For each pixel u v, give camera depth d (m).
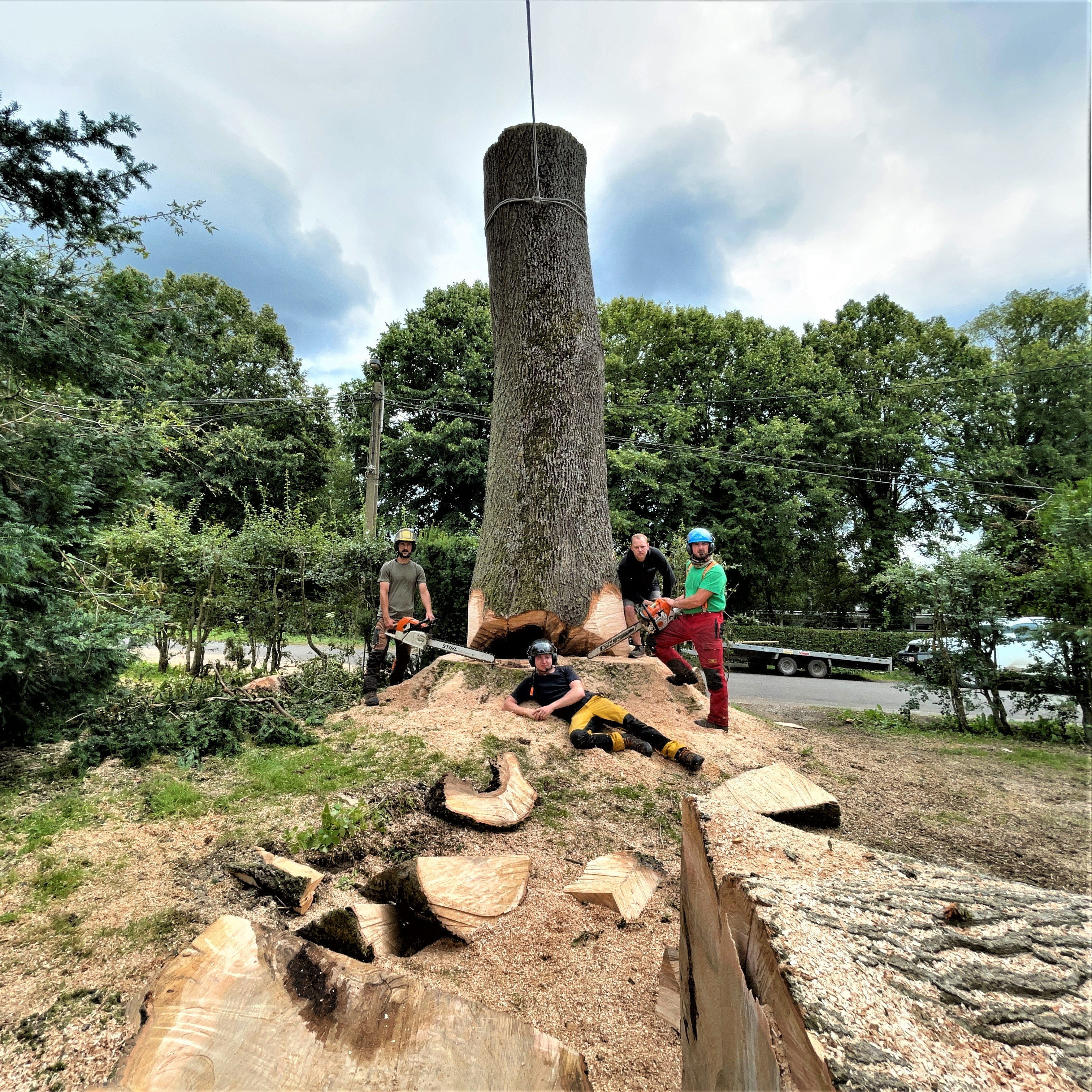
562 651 5.75
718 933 1.48
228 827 3.19
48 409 4.59
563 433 5.86
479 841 3.06
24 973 2.10
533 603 5.55
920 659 7.79
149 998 1.50
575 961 2.17
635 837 3.21
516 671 5.09
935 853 3.32
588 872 2.70
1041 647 6.49
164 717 4.47
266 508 8.07
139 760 4.09
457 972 2.10
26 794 3.61
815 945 1.32
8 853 2.90
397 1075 1.33
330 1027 1.41
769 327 21.98
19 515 4.00
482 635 5.71
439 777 3.67
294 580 7.45
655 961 2.18
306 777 3.78
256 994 1.47
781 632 16.70
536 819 3.31
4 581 3.70
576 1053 1.39
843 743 5.80
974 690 7.24
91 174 4.52
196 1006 1.46
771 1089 1.13
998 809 4.05
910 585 7.51
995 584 6.80
